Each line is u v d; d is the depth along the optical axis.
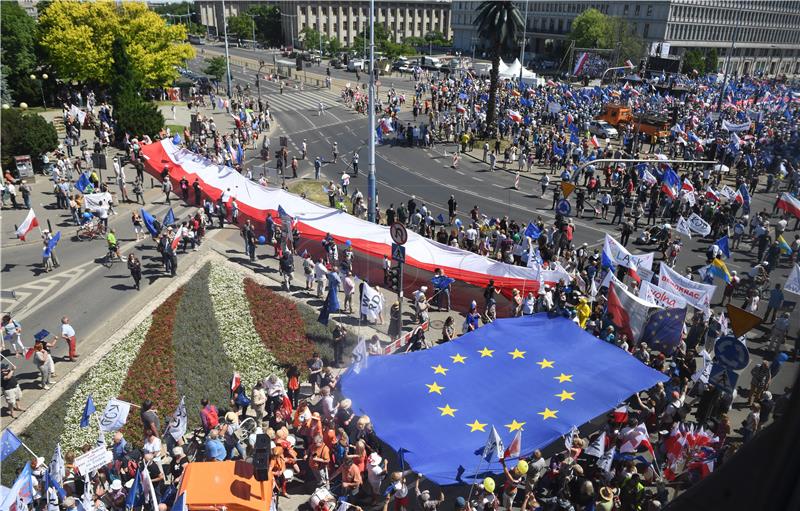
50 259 33.25
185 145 58.06
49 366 23.30
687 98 87.31
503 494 17.64
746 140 58.91
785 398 2.10
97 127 60.94
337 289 30.45
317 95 99.31
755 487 2.02
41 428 21.28
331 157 62.19
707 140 62.25
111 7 75.62
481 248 36.03
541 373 21.45
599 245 39.88
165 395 23.38
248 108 75.00
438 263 33.28
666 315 24.64
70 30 72.50
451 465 17.30
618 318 25.73
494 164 58.78
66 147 55.12
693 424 21.61
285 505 18.42
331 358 26.42
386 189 52.00
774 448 2.03
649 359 23.73
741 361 18.20
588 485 16.48
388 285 32.81
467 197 50.19
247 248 35.38
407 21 199.00
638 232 42.19
